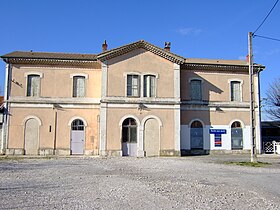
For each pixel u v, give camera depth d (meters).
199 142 24.83
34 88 23.73
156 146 22.77
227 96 25.69
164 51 23.41
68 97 23.88
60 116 23.67
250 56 17.80
